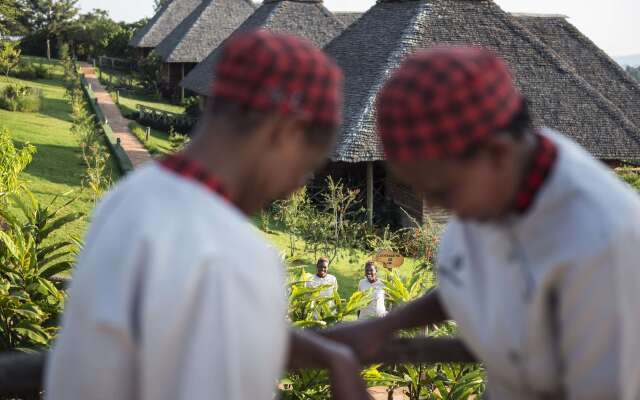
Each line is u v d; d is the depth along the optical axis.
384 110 1.19
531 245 1.27
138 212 1.09
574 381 1.27
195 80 38.91
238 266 1.07
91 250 1.12
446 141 1.15
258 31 1.17
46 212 5.94
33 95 35.09
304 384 4.90
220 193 1.15
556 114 23.23
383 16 25.00
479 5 24.66
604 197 1.20
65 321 1.15
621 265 1.17
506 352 1.37
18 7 76.88
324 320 5.27
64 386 1.11
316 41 38.41
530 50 24.39
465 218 1.28
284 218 17.73
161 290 1.03
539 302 1.27
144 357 1.04
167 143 31.62
